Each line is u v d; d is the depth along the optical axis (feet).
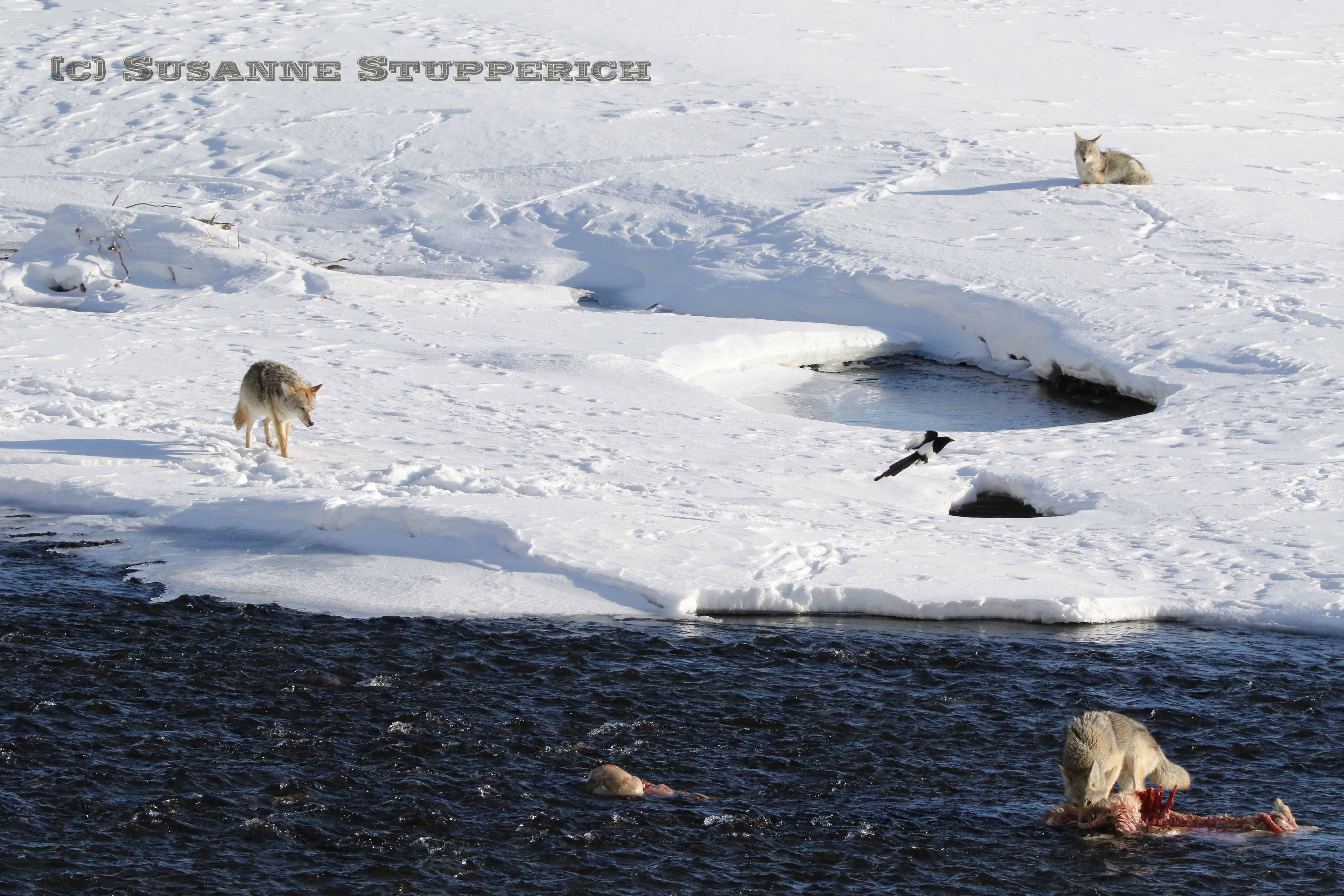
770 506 86.12
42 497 84.69
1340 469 96.84
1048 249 178.50
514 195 218.18
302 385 90.68
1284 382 124.57
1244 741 51.90
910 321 164.86
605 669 58.65
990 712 54.65
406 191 221.05
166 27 301.02
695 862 41.47
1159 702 56.13
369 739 50.06
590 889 39.63
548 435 104.17
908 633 65.77
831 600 69.10
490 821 43.80
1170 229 187.32
